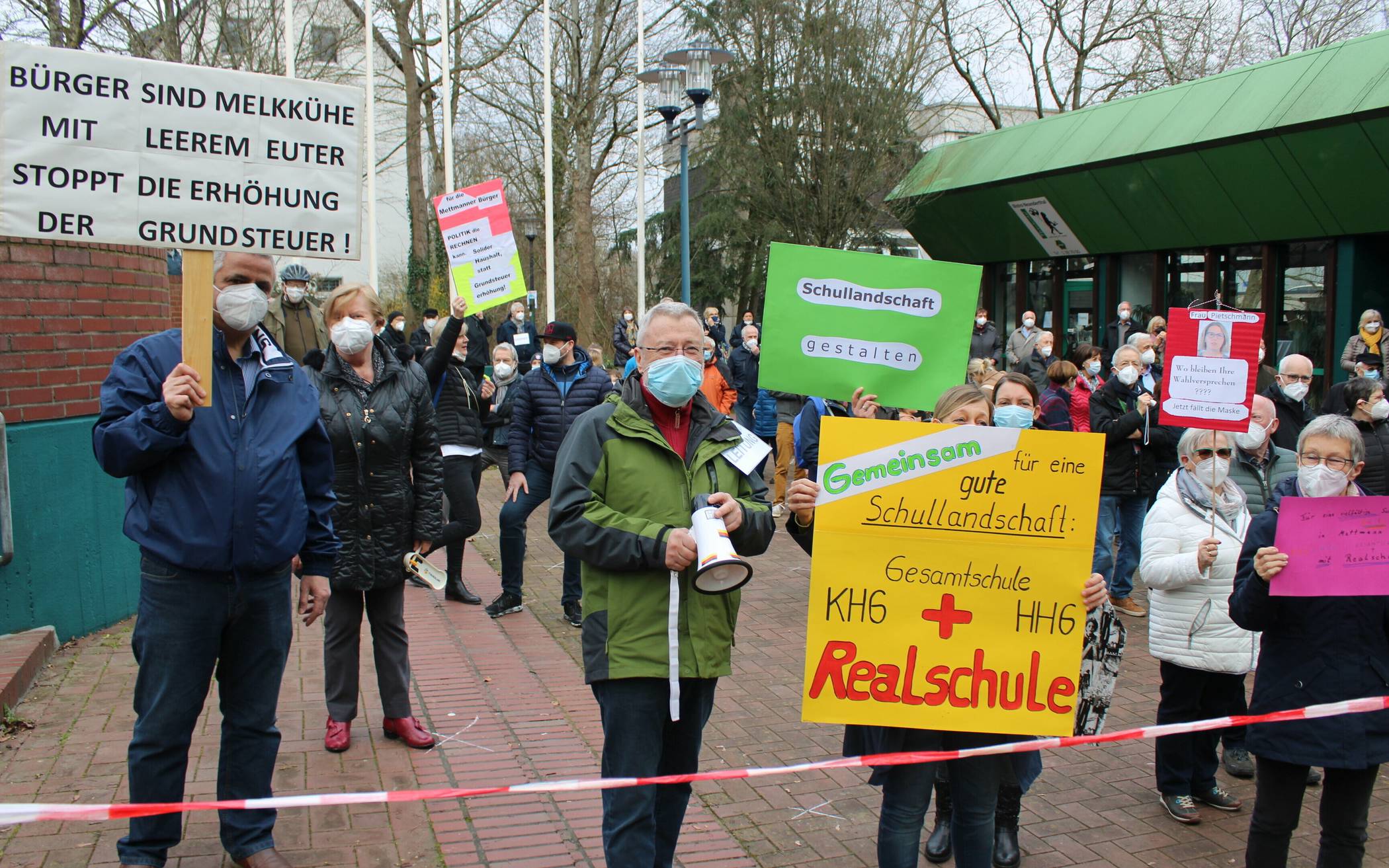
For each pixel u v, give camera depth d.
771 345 4.20
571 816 4.29
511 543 7.52
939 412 3.75
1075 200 18.02
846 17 21.16
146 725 3.50
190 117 3.39
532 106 27.45
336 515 4.80
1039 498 3.42
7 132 3.19
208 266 3.28
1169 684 4.53
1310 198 14.19
